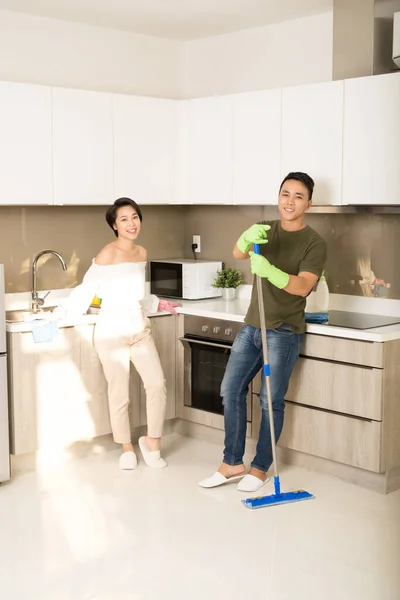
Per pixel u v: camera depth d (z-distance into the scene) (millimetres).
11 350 3898
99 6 4168
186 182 4715
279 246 3783
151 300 4367
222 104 4465
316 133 4051
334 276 4336
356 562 3045
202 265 4785
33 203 4121
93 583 2871
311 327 3855
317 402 3887
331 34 4297
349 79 3889
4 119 3973
